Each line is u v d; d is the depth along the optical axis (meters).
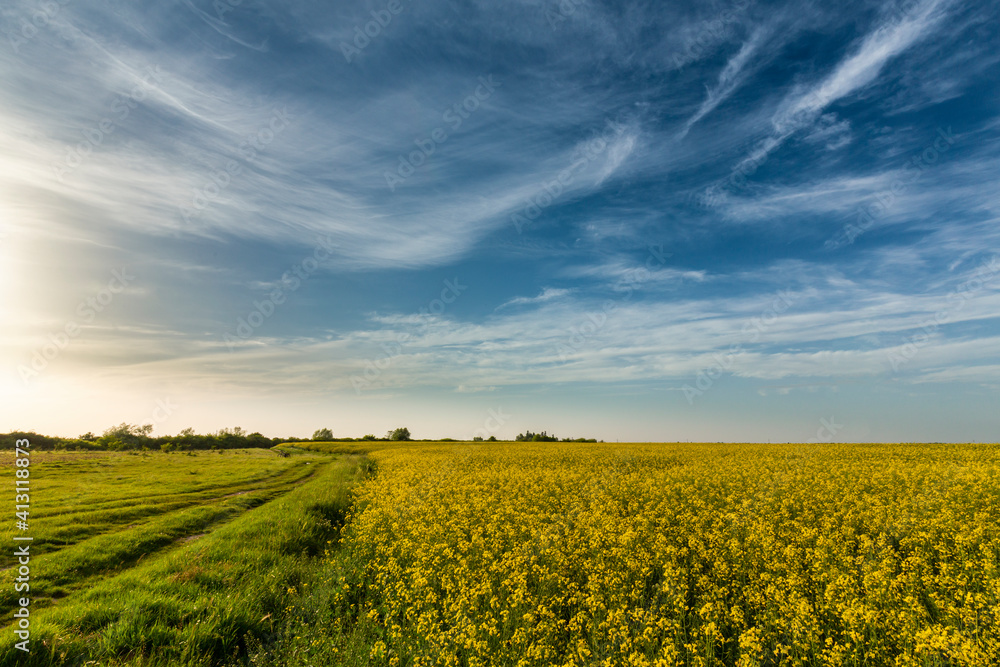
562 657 6.51
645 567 8.91
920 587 7.61
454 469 25.95
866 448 38.56
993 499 13.41
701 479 19.67
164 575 9.84
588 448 51.91
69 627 7.09
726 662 6.43
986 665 5.07
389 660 6.54
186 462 43.88
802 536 10.44
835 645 5.79
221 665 6.90
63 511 18.31
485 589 7.85
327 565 10.99
